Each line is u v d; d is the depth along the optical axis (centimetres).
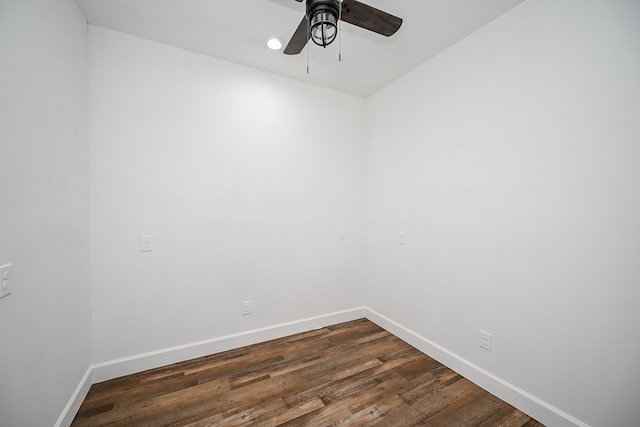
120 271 188
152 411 157
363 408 162
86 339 171
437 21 175
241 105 229
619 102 124
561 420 142
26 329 110
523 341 160
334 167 277
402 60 223
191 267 211
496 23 172
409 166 241
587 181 134
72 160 152
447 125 206
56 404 133
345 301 288
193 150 211
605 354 129
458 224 197
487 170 178
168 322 204
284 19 176
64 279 142
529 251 157
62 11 141
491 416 156
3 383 97
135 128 191
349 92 282
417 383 185
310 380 188
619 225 124
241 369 200
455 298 200
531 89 155
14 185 103
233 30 186
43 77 123
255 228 237
